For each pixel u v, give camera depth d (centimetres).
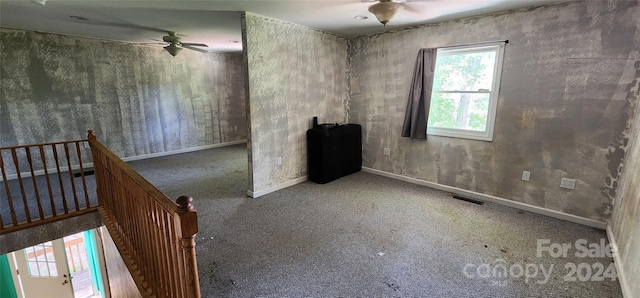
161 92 588
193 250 133
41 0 259
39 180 418
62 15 336
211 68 669
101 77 503
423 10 315
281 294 197
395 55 418
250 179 370
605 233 278
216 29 417
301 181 434
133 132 556
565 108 294
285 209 334
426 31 382
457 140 376
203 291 198
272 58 363
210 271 220
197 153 632
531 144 319
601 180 283
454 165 383
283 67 379
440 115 395
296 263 231
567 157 299
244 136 764
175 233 142
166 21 367
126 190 219
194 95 645
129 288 242
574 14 278
